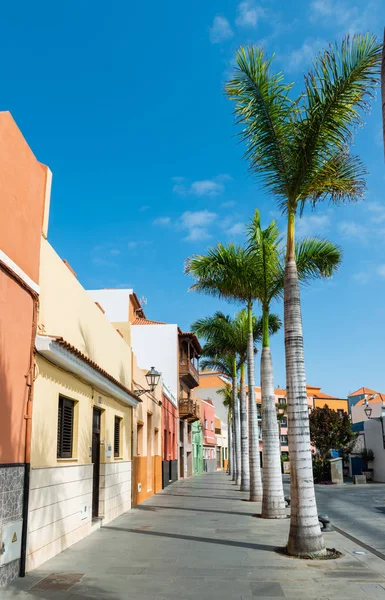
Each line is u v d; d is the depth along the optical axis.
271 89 10.48
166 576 8.02
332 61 9.77
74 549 10.11
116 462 15.60
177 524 13.86
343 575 8.12
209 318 25.69
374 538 12.44
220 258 16.03
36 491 8.44
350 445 44.84
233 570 8.45
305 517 9.72
